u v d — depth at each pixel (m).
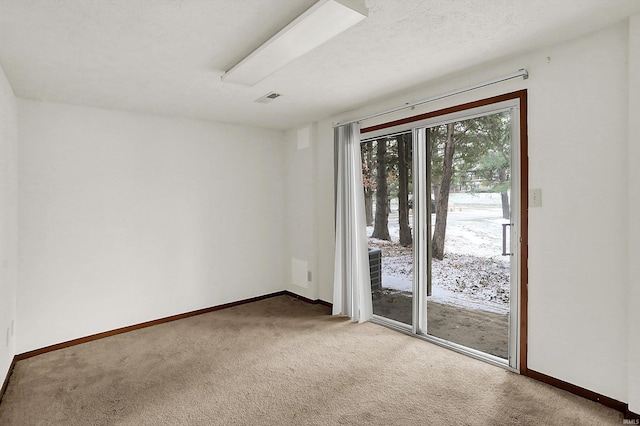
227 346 3.25
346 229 3.96
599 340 2.22
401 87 3.19
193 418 2.18
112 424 2.13
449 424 2.08
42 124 3.23
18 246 3.07
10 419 2.18
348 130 3.88
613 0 1.85
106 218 3.58
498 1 1.84
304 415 2.20
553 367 2.44
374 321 3.84
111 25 1.99
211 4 1.80
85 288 3.45
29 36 2.09
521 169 2.57
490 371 2.70
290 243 4.96
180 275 4.08
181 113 3.92
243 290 4.63
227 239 4.48
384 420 2.13
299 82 3.03
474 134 2.95
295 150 4.82
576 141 2.29
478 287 3.06
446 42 2.31
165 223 3.97
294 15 1.93
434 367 2.78
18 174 3.08
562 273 2.38
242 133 4.61
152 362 2.95
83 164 3.45
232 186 4.52
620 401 2.14
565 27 2.14
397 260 3.66
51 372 2.79
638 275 2.01
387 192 3.72
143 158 3.82
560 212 2.38
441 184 3.23
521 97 2.55
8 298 2.68
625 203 2.11
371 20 2.02
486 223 2.94
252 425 2.10
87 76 2.73
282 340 3.38
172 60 2.49
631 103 2.01
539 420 2.08
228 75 2.65
